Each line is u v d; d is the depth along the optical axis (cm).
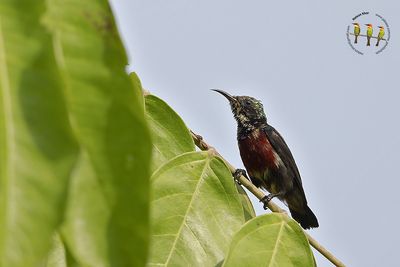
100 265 269
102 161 274
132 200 273
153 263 568
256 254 578
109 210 272
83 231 270
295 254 592
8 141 245
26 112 251
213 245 589
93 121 275
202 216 596
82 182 272
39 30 261
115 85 279
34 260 234
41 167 245
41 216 240
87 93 277
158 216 583
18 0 264
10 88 252
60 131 251
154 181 589
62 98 255
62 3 284
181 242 581
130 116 277
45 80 255
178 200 595
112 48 283
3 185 239
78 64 279
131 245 271
